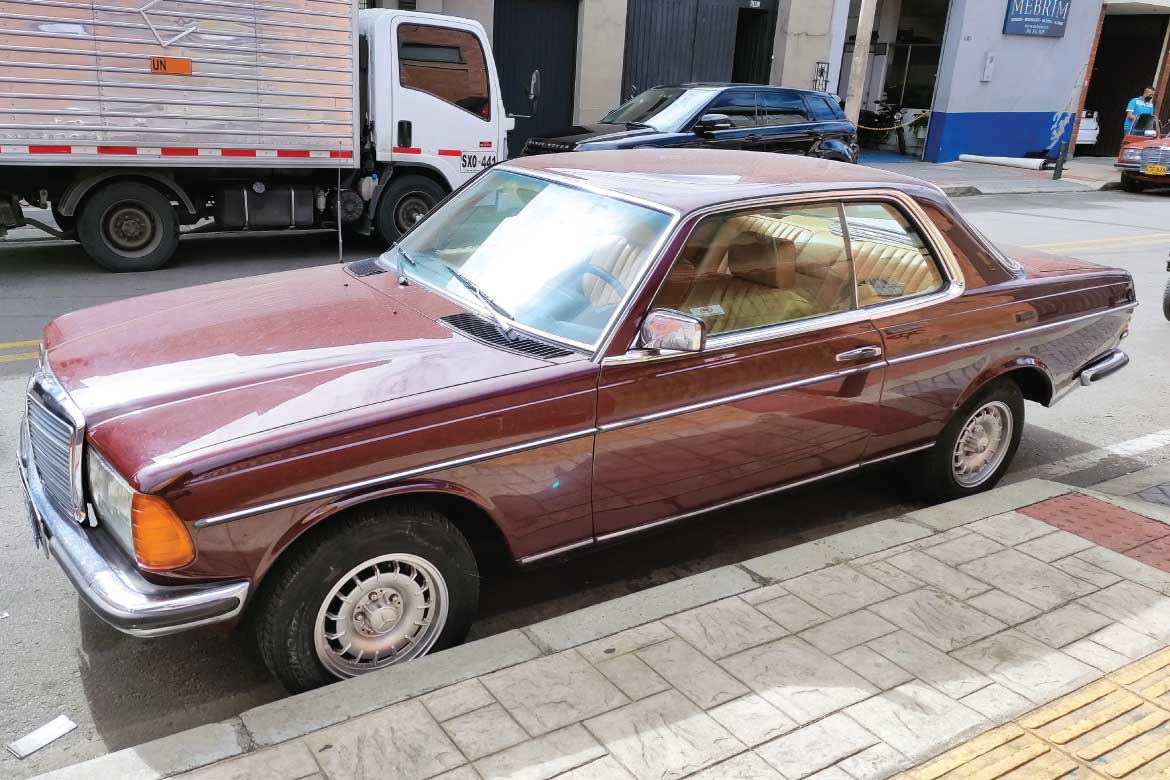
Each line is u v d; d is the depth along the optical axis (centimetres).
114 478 287
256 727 281
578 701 298
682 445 367
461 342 350
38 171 898
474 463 319
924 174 2084
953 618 355
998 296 457
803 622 348
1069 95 2498
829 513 492
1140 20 2792
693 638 334
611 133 1203
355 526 304
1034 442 608
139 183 927
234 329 359
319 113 968
